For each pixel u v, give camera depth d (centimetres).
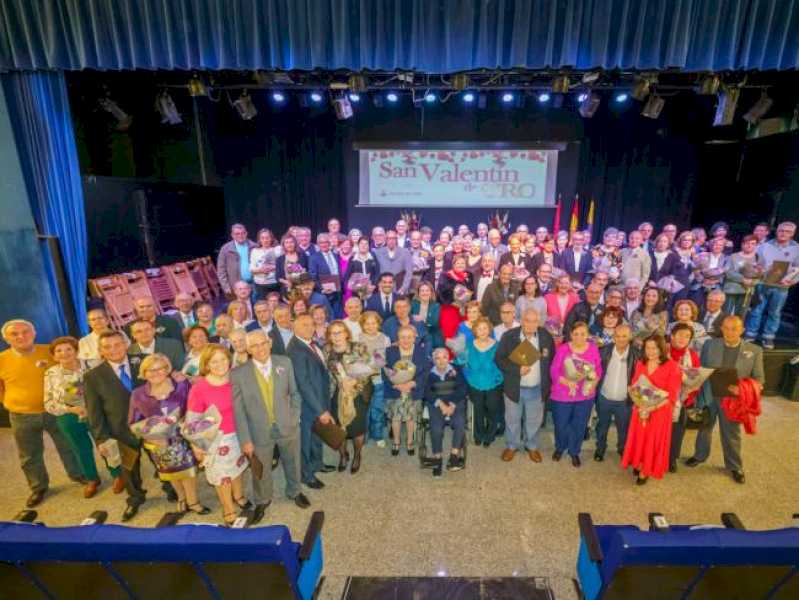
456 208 1045
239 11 486
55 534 195
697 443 428
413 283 707
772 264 597
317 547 266
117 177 771
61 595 212
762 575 199
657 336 388
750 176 875
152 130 896
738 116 910
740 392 390
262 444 341
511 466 436
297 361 368
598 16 477
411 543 337
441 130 1021
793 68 493
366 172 1030
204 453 330
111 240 739
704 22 478
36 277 561
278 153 1080
